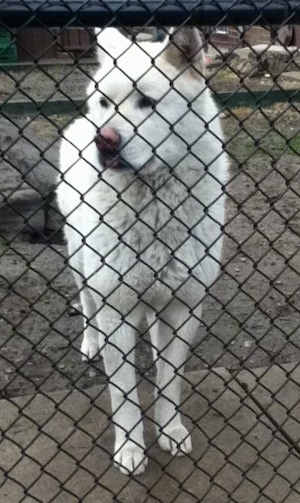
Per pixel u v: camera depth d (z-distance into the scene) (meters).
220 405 3.10
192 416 3.02
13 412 3.02
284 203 6.30
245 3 1.69
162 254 2.58
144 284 2.61
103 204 2.55
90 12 1.56
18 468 2.65
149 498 2.52
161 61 2.50
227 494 2.41
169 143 2.48
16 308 4.42
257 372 3.36
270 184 6.75
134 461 2.66
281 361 3.80
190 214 2.59
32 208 5.36
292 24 1.77
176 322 2.77
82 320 4.29
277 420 2.98
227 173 2.86
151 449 2.82
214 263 2.72
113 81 2.46
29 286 4.72
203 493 2.54
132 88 2.33
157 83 2.45
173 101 2.48
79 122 3.23
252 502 2.48
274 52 8.67
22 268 4.99
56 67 9.23
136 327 2.76
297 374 3.35
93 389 3.22
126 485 2.35
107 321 2.67
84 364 3.78
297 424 2.96
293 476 2.62
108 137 2.33
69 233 3.19
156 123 2.44
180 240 2.59
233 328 4.16
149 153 2.43
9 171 5.44
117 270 2.59
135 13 1.60
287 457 2.49
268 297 4.57
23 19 1.53
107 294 2.63
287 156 7.52
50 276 4.89
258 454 2.45
